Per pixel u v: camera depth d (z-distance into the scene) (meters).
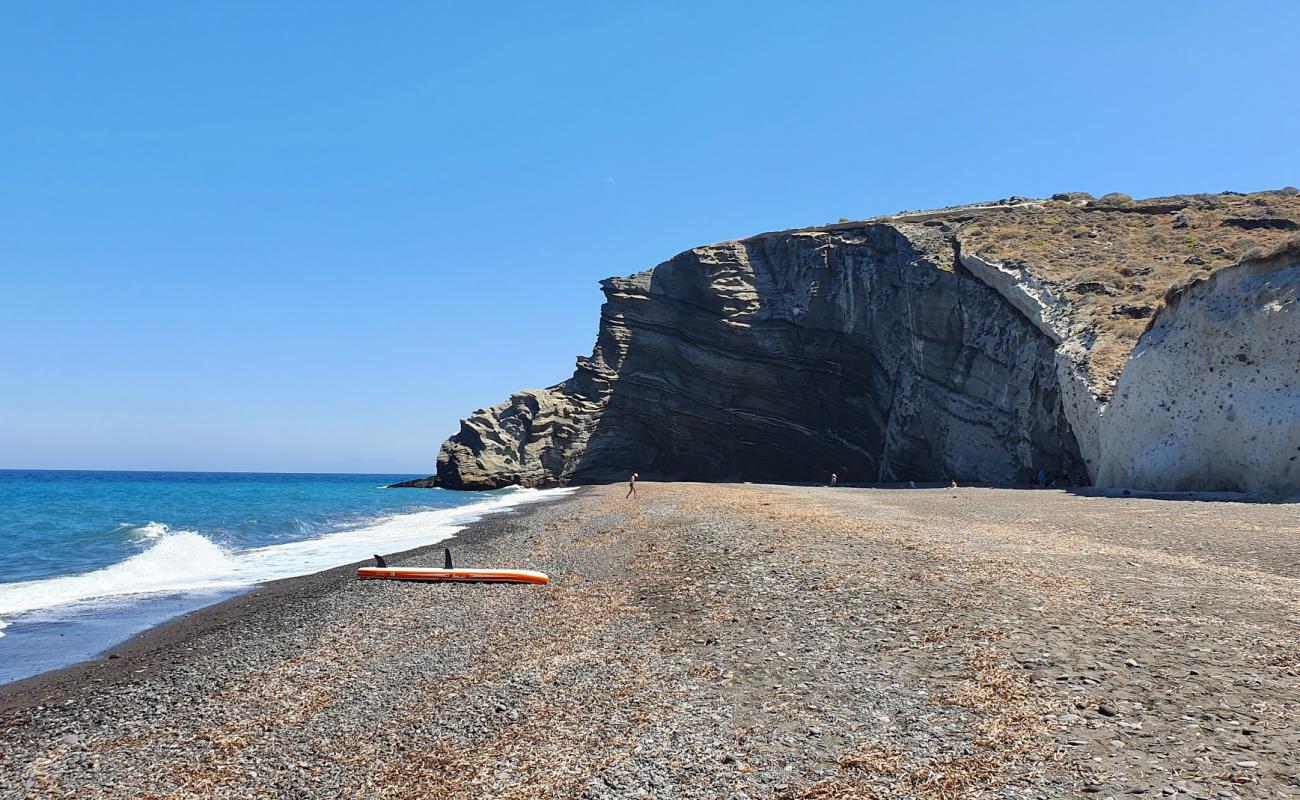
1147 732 7.26
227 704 10.95
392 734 9.23
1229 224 57.75
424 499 77.00
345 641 14.05
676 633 12.47
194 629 16.81
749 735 8.15
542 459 89.00
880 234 72.38
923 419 61.75
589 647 12.14
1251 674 8.59
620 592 16.23
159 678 12.68
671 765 7.61
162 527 42.97
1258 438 30.19
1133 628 10.60
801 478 77.25
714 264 82.06
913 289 63.62
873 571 15.74
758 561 17.89
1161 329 37.00
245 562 29.19
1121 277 50.00
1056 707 8.02
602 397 88.12
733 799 6.84
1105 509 27.45
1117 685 8.47
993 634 10.66
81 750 9.62
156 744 9.62
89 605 20.34
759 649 11.12
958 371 58.41
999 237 61.88
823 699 8.96
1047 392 48.41
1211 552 17.12
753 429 78.81
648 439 87.00
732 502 38.25
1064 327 47.22
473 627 14.32
